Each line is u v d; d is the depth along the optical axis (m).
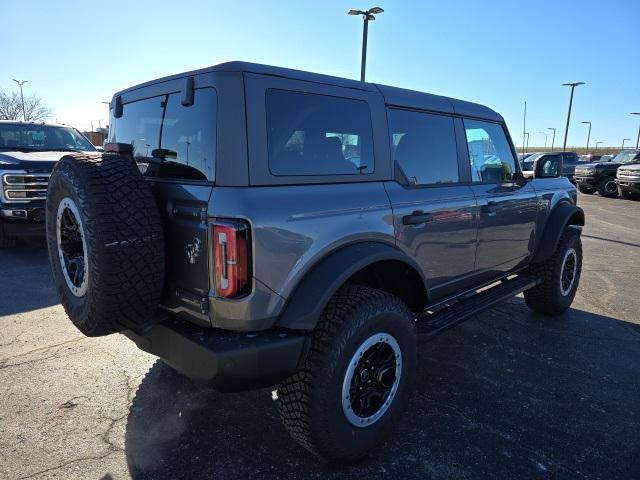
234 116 2.30
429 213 3.25
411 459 2.77
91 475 2.58
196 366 2.29
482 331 4.76
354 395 2.65
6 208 7.20
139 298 2.36
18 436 2.89
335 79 2.81
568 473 2.67
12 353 3.99
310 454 2.79
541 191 4.71
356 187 2.81
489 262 4.04
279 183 2.42
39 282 5.98
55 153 8.03
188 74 2.51
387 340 2.74
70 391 3.42
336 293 2.66
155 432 2.97
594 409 3.34
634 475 2.67
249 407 3.27
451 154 3.66
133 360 3.91
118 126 3.21
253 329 2.33
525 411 3.29
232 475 2.60
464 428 3.08
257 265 2.26
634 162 20.67
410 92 3.38
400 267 3.13
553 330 4.82
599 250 9.05
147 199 2.38
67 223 2.57
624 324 5.04
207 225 2.27
